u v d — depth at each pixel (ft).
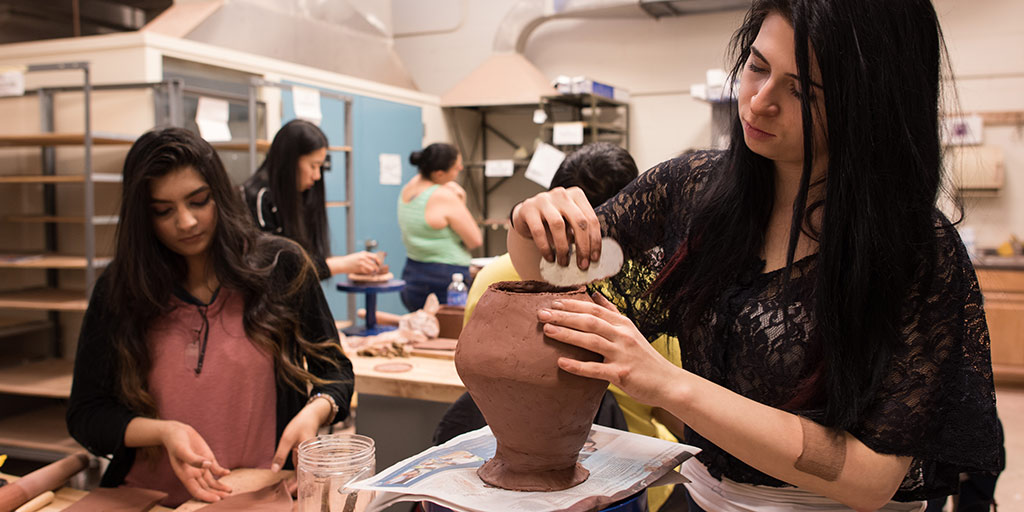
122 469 4.35
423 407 6.92
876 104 2.34
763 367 2.73
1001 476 10.18
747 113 2.61
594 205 4.59
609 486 2.42
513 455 2.43
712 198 2.98
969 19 16.12
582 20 19.86
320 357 4.91
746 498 2.86
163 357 4.57
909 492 2.74
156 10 15.02
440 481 2.46
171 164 4.24
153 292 4.43
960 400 2.45
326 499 2.94
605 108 19.85
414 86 21.25
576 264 2.64
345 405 4.78
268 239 5.05
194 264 4.72
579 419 2.36
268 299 4.71
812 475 2.37
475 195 21.67
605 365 2.28
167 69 11.28
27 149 11.42
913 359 2.44
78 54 11.18
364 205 16.69
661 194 3.35
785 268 2.66
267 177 8.57
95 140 9.86
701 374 2.99
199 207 4.42
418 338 7.88
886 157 2.39
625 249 3.33
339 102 15.35
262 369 4.71
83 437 4.41
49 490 3.81
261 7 15.33
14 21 13.44
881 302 2.43
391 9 21.59
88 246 9.30
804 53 2.35
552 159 12.24
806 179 2.50
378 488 2.40
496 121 21.47
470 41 20.95
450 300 9.37
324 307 5.12
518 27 19.42
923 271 2.45
